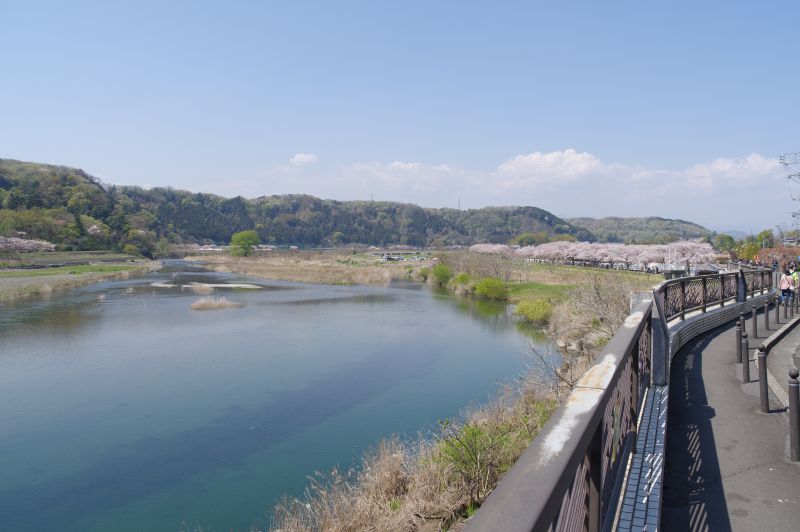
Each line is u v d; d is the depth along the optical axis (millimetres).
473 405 15180
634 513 3051
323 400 16281
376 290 52406
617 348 3217
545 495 1251
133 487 10953
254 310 36500
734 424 5883
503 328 28562
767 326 12719
